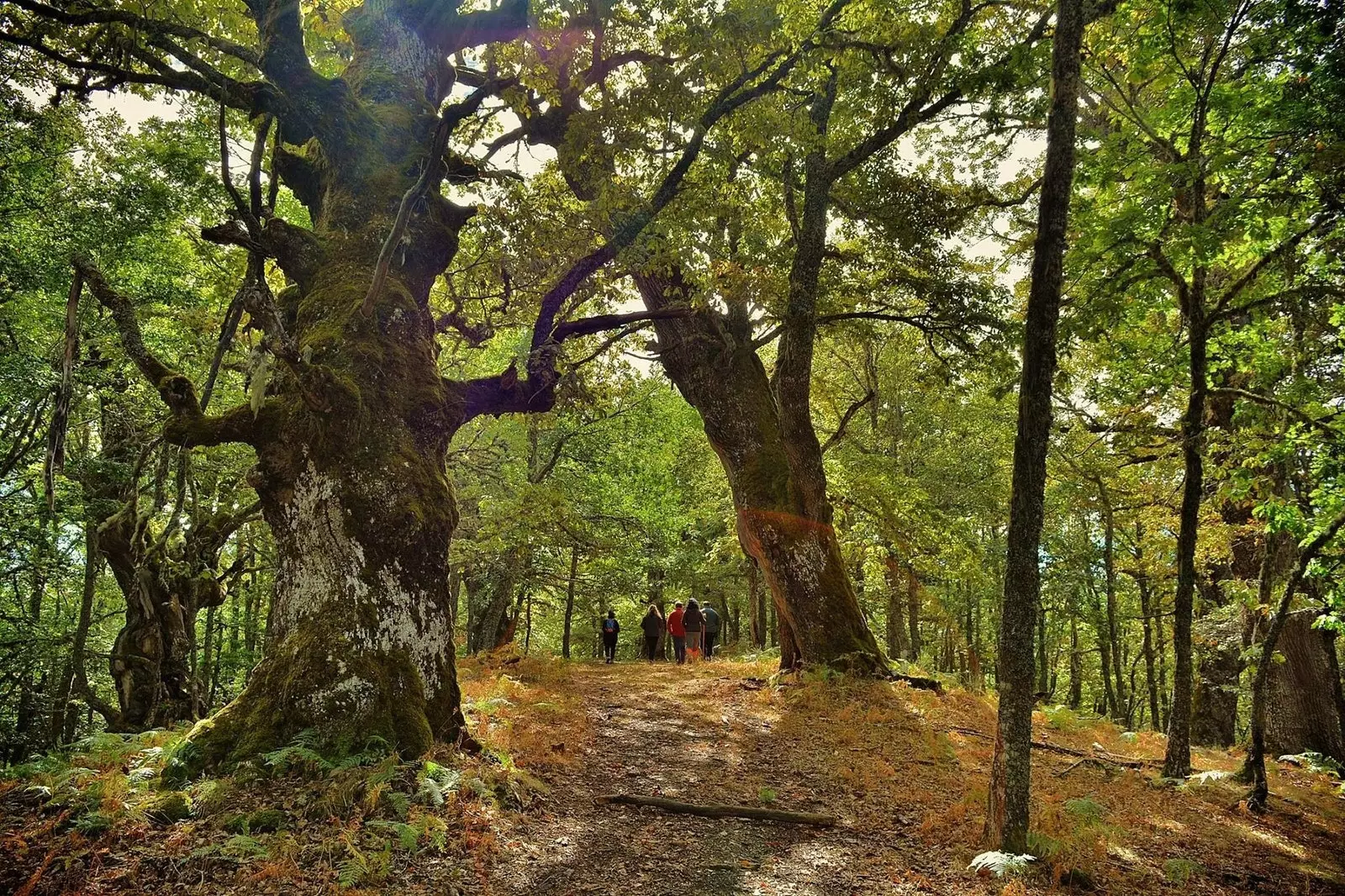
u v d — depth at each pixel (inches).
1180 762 351.3
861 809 273.7
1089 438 714.8
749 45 354.0
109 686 724.0
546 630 1524.4
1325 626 364.5
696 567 1151.0
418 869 188.4
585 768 298.5
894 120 442.6
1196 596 708.7
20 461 566.6
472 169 392.2
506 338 811.4
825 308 517.0
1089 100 577.3
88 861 175.5
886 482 712.4
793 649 528.7
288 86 332.8
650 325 590.6
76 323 295.6
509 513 703.7
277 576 287.4
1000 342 524.1
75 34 359.3
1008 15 485.1
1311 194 341.1
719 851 229.8
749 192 468.8
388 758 236.7
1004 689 233.1
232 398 606.9
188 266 603.8
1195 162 332.2
